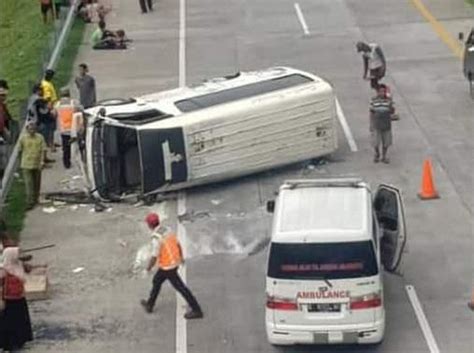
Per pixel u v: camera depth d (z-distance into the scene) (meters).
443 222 36.97
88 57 56.12
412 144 43.19
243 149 39.69
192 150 38.94
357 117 45.97
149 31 60.31
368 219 29.38
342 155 42.41
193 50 56.56
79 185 40.94
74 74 53.38
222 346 30.45
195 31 60.00
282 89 40.50
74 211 38.97
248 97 39.94
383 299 31.00
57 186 40.97
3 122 42.22
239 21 61.50
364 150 42.78
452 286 32.94
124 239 36.78
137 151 39.22
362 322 28.83
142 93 50.31
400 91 48.88
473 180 39.94
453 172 40.59
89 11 62.47
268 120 39.88
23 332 30.39
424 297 32.44
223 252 35.59
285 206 30.16
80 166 40.62
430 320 31.23
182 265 34.31
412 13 61.06
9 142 42.28
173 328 31.48
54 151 43.94
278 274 28.83
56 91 50.56
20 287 30.14
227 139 39.38
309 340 29.02
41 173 40.44
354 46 55.69
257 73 42.09
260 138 39.91
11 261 30.23
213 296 33.03
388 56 53.81
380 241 32.09
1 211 38.31
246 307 32.34
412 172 40.75
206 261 35.09
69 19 60.22
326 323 28.88
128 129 38.84
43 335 31.34
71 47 58.00
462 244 35.44
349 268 28.62
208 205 38.81
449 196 38.78
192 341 30.78
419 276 33.56
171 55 55.94
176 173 38.91
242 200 39.03
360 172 40.88
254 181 40.38
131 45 57.91
